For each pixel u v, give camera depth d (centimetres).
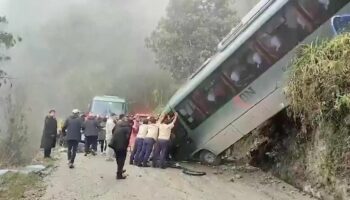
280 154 1203
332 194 870
